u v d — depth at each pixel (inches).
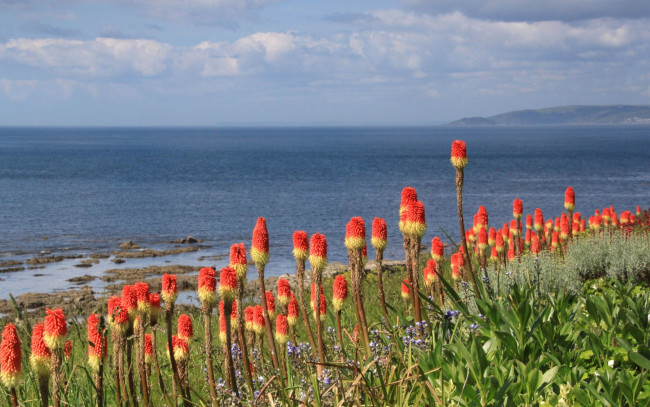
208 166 3890.3
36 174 3218.5
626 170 3430.1
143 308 194.2
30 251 1353.3
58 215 1861.5
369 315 349.7
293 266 1143.0
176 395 195.6
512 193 2282.2
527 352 193.5
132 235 1556.3
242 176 3147.1
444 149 6451.8
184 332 214.4
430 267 287.9
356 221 200.2
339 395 172.4
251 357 231.1
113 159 4591.5
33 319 700.0
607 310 219.8
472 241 476.4
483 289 233.9
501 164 3941.9
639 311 215.2
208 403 205.8
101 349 187.3
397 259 1171.3
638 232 678.5
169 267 1193.4
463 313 218.1
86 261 1262.3
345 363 187.8
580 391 160.6
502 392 161.6
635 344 199.3
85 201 2165.4
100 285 1053.8
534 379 166.1
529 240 607.5
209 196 2288.4
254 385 208.7
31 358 157.5
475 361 171.5
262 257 198.5
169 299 193.6
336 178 3011.8
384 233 216.5
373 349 206.4
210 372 188.1
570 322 213.9
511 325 195.8
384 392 165.2
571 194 531.8
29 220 1770.4
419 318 218.2
